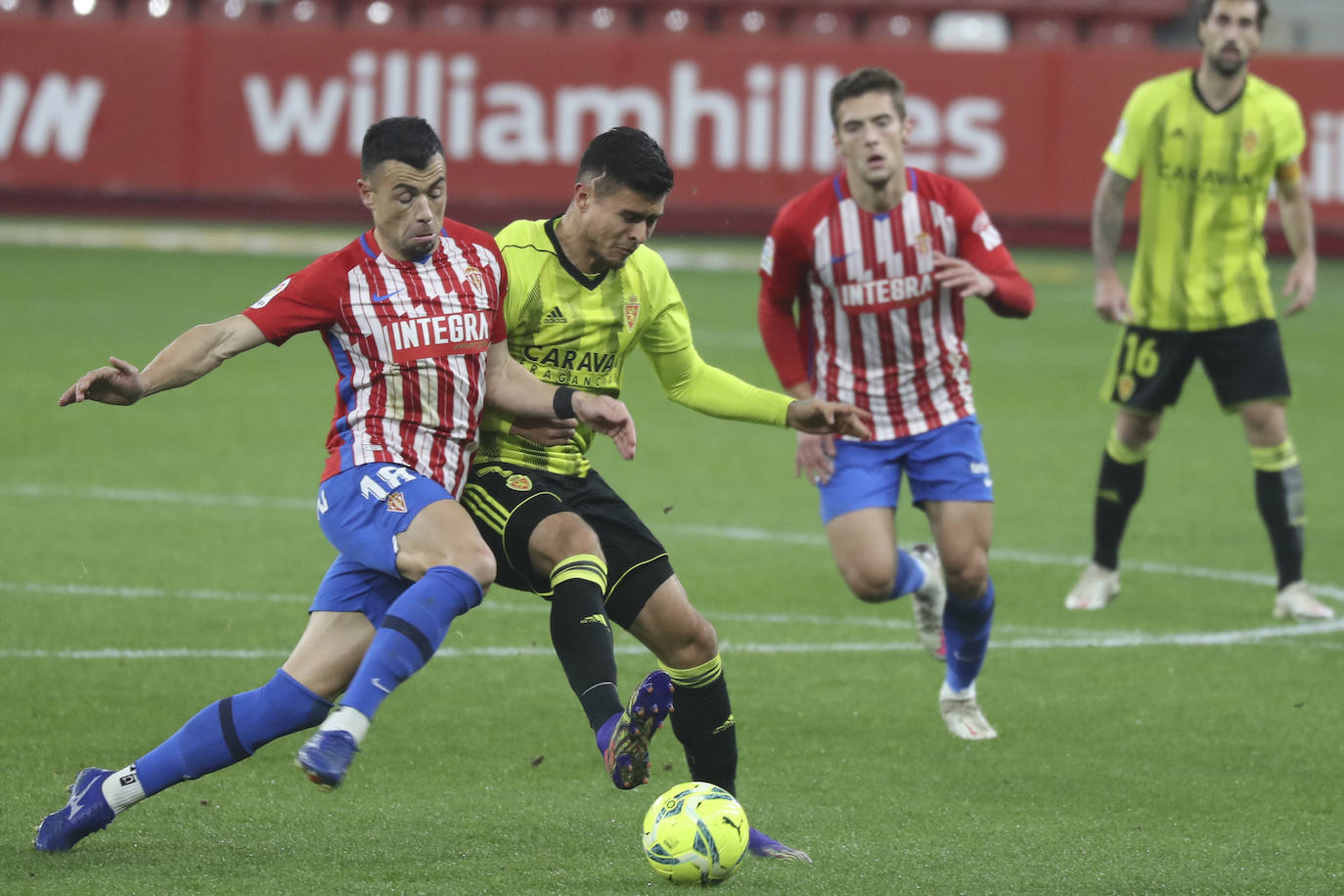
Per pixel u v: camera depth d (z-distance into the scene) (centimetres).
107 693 2014
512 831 1536
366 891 1337
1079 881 1413
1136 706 2069
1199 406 4781
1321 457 3975
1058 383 5019
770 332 2061
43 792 1616
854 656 2302
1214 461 3953
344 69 7875
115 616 2395
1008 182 7756
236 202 8362
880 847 1512
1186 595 2700
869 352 1997
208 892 1323
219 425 4112
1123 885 1404
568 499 1553
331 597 1438
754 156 7850
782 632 2428
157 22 8156
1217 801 1688
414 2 8719
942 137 7769
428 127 1438
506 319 1571
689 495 3472
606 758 1289
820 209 1995
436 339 1453
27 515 3072
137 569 2688
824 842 1526
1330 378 5188
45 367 4691
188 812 1569
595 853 1470
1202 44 2570
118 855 1424
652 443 4075
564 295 1577
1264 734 1952
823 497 2017
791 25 8838
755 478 3669
